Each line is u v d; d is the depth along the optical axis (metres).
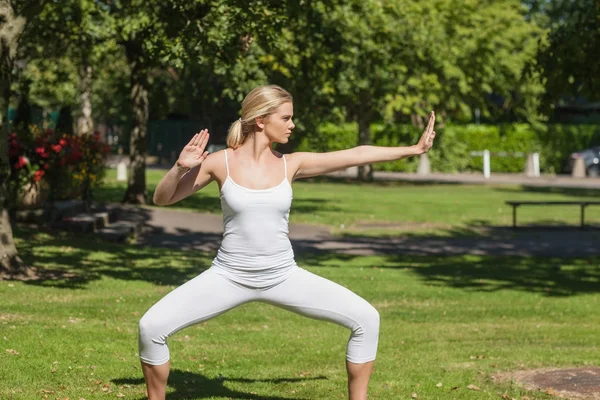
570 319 13.05
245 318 12.23
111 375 8.02
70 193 24.17
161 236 23.36
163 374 5.73
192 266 17.61
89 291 13.62
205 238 23.30
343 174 54.41
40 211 21.27
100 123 66.44
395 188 43.81
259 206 5.61
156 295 13.64
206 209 30.30
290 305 5.77
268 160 5.73
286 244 5.73
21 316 10.80
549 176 56.69
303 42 27.53
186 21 16.86
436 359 9.58
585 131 58.59
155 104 39.31
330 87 34.59
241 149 5.71
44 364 8.22
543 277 18.03
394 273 18.00
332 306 5.75
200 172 5.66
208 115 57.22
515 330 11.90
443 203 35.38
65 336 9.48
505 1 51.16
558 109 64.75
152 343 5.64
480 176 55.97
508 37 49.31
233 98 24.27
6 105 14.02
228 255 5.67
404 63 42.94
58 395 7.21
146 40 17.47
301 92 31.39
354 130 57.97
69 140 21.77
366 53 38.88
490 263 20.02
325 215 29.73
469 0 46.06
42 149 20.80
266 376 8.38
